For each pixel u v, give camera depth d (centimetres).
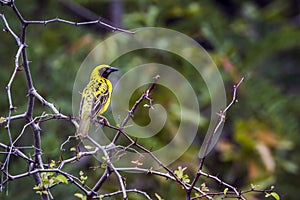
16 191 1170
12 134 1232
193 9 1617
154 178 1216
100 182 773
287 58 1880
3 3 768
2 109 1316
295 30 1636
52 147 1161
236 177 1457
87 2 1680
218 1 2077
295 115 1638
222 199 779
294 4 2084
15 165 1193
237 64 1526
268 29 1803
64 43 1548
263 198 1365
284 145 1414
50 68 1430
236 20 1828
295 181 1516
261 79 1520
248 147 1367
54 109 781
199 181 1249
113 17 1659
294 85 1864
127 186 1198
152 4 1675
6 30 793
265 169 1349
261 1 2119
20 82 1346
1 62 1379
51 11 1552
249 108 1492
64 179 739
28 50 1421
